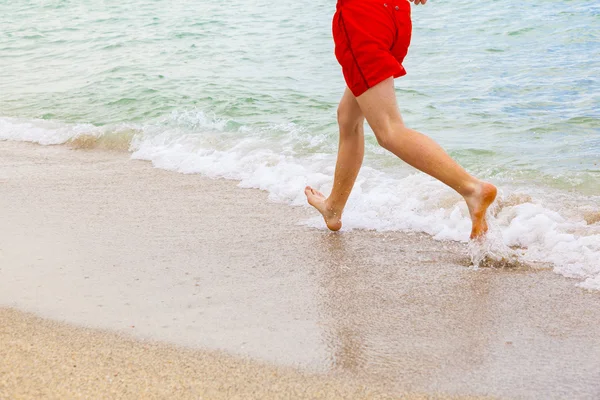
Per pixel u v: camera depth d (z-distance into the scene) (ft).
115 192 14.26
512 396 6.69
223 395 6.76
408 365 7.30
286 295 9.19
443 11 37.52
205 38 35.45
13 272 10.01
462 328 8.14
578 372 7.09
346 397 6.72
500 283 9.42
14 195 14.15
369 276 9.80
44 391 6.83
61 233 11.75
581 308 8.59
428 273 9.86
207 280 9.72
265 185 14.37
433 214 12.10
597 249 10.18
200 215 12.71
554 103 20.12
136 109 22.03
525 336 7.91
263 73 26.86
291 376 7.11
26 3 53.72
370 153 16.06
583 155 15.29
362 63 9.49
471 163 15.29
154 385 6.93
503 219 11.70
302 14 41.14
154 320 8.43
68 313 8.63
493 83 23.04
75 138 18.94
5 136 19.93
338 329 8.16
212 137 18.03
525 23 32.63
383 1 9.51
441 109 20.26
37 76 28.63
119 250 10.91
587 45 27.68
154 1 50.52
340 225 11.64
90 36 38.37
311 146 16.88
